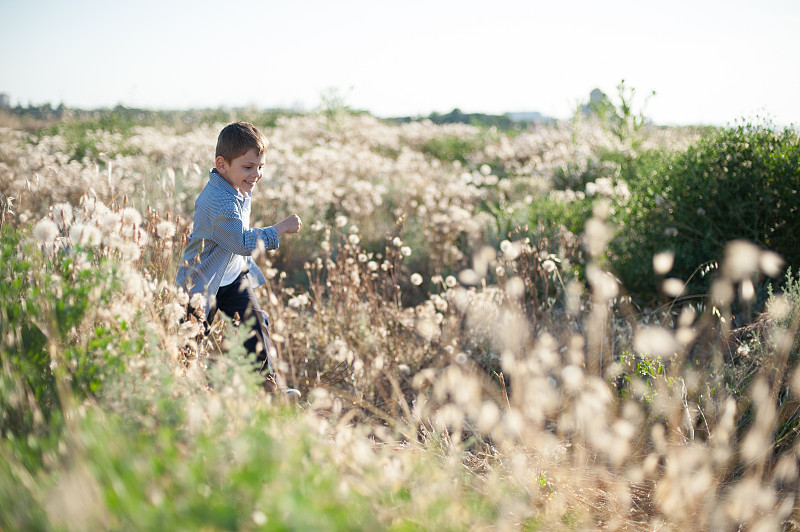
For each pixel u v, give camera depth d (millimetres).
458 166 9508
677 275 4535
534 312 4102
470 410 2553
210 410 1705
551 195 6785
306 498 1416
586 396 2408
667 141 9031
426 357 3947
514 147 11562
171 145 9250
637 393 3170
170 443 1574
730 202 4602
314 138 13352
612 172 8250
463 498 2113
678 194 4852
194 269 3061
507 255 3730
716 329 3865
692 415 2967
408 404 3604
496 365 3902
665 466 2807
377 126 15812
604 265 4793
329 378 3674
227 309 3250
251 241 3104
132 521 1244
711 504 2332
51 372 2047
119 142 10508
